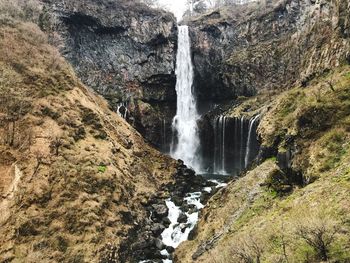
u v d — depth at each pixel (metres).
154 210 30.78
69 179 26.41
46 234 22.81
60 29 46.66
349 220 13.95
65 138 29.58
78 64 48.03
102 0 51.31
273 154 27.30
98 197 26.88
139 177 34.59
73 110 33.12
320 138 21.34
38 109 29.94
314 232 13.23
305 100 26.52
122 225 26.52
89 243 23.52
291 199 19.17
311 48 46.66
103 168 29.44
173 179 38.62
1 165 25.00
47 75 34.28
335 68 31.78
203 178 41.03
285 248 14.30
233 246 16.20
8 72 30.88
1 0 39.16
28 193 24.09
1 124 26.86
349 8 37.62
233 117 48.12
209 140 51.84
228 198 25.81
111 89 49.66
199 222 27.09
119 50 51.75
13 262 20.81
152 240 27.00
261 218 19.64
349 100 22.14
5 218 22.44
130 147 38.69
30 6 43.03
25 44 35.59
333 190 16.56
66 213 24.34
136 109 49.59
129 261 24.83
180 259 23.28
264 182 23.34
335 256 12.47
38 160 26.17
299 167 21.33
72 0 48.00
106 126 36.72
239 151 46.78
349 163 18.14
